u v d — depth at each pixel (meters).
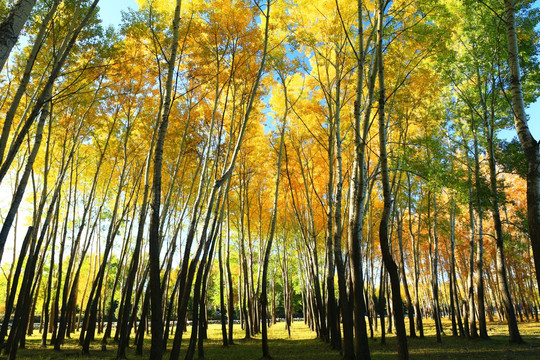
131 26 10.24
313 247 17.75
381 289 15.16
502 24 11.72
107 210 21.75
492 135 13.34
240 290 25.98
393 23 9.59
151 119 13.88
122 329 10.81
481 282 14.60
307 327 29.55
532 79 11.91
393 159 10.06
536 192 6.26
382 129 7.29
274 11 11.57
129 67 11.88
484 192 12.38
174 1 11.32
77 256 22.25
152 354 6.62
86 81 11.95
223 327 14.84
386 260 6.90
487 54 12.63
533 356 9.02
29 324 20.33
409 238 24.73
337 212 10.34
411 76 12.05
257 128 15.66
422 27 9.63
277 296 48.31
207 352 12.84
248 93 12.84
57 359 10.55
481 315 14.56
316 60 13.12
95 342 15.99
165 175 17.17
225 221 22.03
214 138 14.25
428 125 14.23
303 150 16.81
